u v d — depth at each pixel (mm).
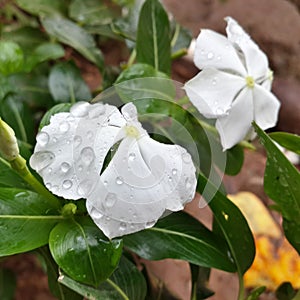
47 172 140
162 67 214
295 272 293
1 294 282
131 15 237
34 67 235
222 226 184
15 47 224
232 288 296
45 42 260
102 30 269
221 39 180
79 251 150
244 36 190
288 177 168
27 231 156
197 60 176
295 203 176
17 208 158
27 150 173
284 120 366
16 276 311
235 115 179
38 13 265
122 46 327
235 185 344
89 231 154
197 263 175
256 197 329
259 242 306
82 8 269
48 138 141
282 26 402
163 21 211
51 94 235
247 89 179
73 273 147
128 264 176
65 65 224
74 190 138
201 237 181
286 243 307
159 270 275
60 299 181
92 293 154
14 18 336
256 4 410
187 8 407
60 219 159
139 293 176
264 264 297
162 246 173
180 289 279
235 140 179
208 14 406
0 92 201
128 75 184
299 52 392
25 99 234
